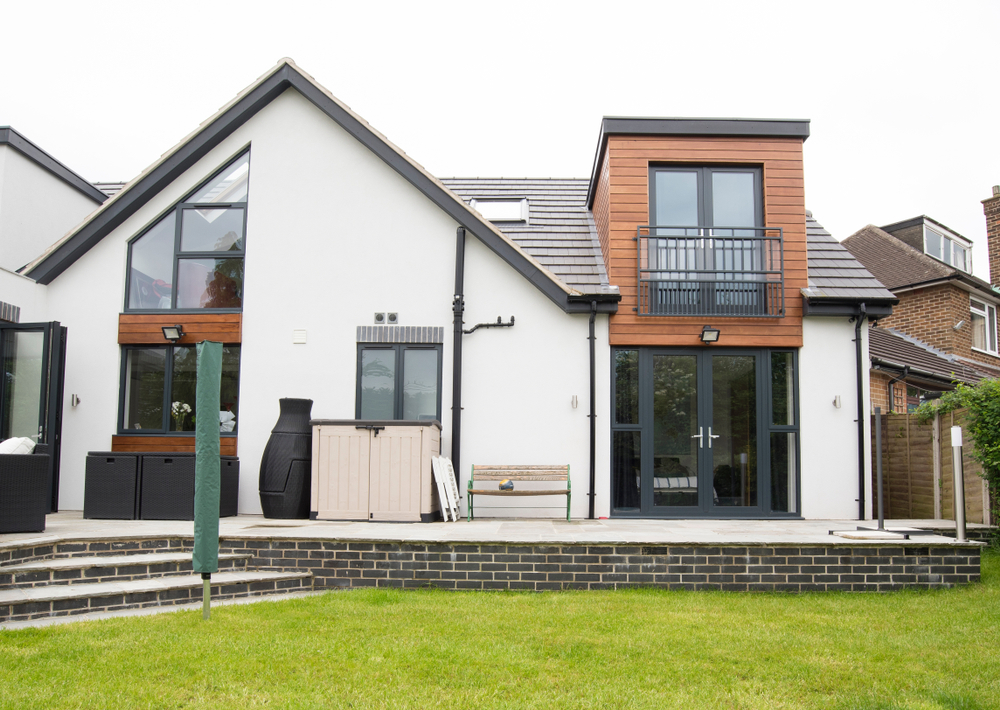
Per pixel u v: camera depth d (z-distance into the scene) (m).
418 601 5.95
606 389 10.11
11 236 10.91
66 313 10.53
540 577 6.52
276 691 3.90
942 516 9.74
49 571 5.79
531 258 10.10
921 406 10.14
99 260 10.59
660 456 10.10
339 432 9.04
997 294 17.81
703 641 4.88
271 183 10.62
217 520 5.39
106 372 10.40
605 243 11.02
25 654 4.33
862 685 4.15
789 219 10.48
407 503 8.88
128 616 5.34
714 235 10.52
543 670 4.32
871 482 10.23
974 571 6.63
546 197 13.41
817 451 10.09
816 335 10.27
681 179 10.71
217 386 5.52
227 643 4.63
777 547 6.59
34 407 9.55
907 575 6.61
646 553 6.57
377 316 10.33
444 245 10.43
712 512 9.97
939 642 4.88
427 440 8.96
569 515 9.50
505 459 10.07
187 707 3.67
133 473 8.69
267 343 10.34
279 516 9.20
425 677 4.15
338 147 10.64
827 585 6.56
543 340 10.23
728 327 10.20
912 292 17.44
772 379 10.29
